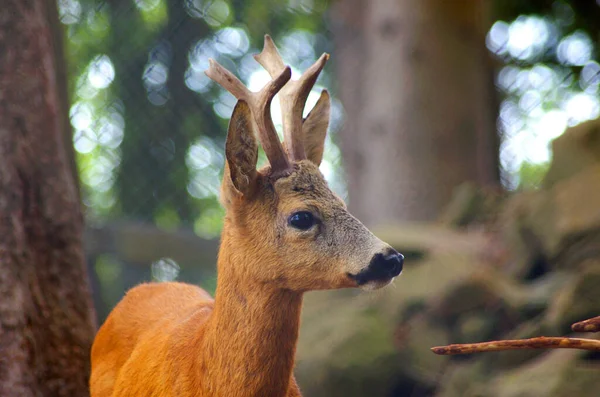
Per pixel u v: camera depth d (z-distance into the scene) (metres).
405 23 16.39
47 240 7.80
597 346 5.06
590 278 10.05
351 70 17.16
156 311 7.09
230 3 15.55
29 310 7.48
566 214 11.59
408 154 16.02
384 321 11.80
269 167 6.18
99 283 13.14
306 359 11.58
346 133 17.14
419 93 16.12
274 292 5.85
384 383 11.28
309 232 5.85
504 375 10.21
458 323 11.60
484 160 16.72
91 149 14.33
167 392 6.04
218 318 5.89
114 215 14.42
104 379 7.04
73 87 14.23
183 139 14.61
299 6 17.44
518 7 19.66
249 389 5.76
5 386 7.22
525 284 12.10
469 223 14.23
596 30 19.16
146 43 14.52
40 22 8.05
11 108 7.73
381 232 13.28
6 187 7.55
